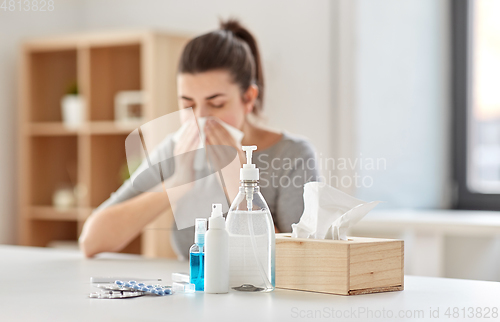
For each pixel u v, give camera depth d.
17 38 3.29
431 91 2.91
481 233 2.17
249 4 3.03
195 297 0.81
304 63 2.85
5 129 3.24
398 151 2.74
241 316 0.70
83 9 3.56
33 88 3.26
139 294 0.83
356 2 2.65
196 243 0.88
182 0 3.25
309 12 2.84
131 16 3.40
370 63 2.68
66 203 3.24
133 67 3.34
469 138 2.90
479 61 2.88
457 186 2.91
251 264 0.85
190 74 1.55
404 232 2.43
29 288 0.92
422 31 2.89
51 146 3.39
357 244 0.83
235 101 1.57
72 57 3.46
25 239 3.21
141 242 3.22
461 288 0.91
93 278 0.98
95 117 3.23
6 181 3.25
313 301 0.78
